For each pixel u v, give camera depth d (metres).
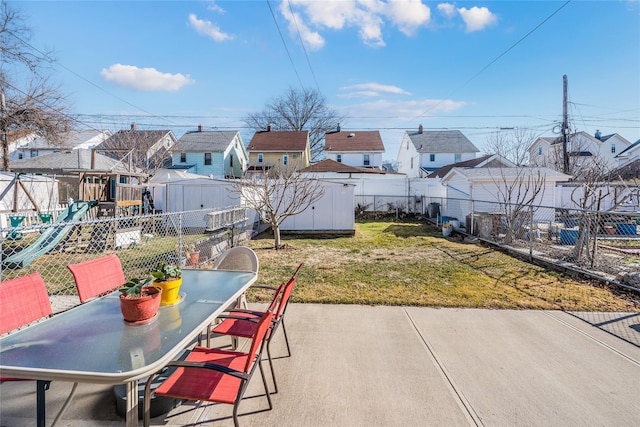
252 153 29.06
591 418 2.35
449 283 5.73
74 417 2.34
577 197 15.07
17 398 2.54
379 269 6.74
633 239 10.69
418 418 2.35
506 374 2.92
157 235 11.04
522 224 9.85
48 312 2.43
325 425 2.28
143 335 2.07
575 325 3.99
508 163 21.25
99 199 11.59
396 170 42.09
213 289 3.03
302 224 12.18
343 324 4.04
